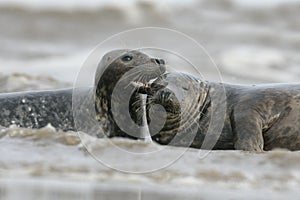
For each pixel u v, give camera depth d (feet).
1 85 162.09
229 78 202.18
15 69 215.92
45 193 79.56
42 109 120.16
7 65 229.66
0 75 172.24
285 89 108.88
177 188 82.58
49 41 293.23
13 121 120.37
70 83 172.14
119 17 347.15
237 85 111.04
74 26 326.85
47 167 88.12
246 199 79.41
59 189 81.05
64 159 90.89
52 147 94.99
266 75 214.07
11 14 334.44
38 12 341.00
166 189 82.23
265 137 107.04
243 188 83.41
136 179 85.15
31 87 159.94
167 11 355.56
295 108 106.52
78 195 78.69
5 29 309.63
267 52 255.50
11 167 87.92
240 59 241.55
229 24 327.26
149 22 344.08
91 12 345.10
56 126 119.55
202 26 325.21
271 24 324.39
